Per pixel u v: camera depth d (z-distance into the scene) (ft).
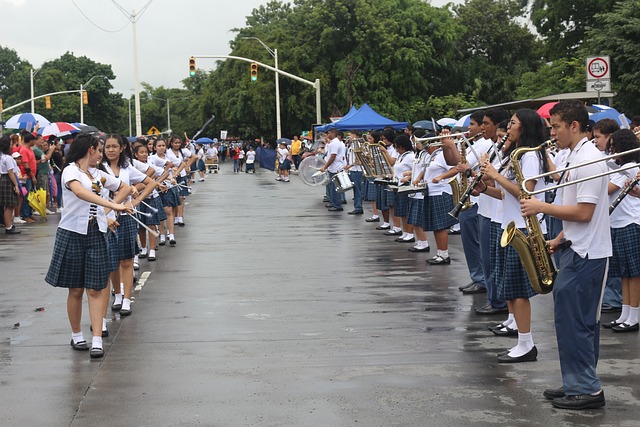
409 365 21.45
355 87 152.05
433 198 37.88
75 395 19.30
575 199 17.85
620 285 27.63
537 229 19.70
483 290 31.17
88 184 23.00
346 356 22.39
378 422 17.17
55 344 24.22
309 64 161.68
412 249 42.65
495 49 179.11
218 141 251.39
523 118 22.08
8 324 26.94
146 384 20.07
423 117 151.94
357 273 36.11
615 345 23.30
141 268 37.91
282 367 21.36
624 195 24.06
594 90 46.26
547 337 24.22
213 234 51.42
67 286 22.97
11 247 46.57
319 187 101.91
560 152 26.48
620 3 82.38
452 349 23.06
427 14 157.58
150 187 28.30
